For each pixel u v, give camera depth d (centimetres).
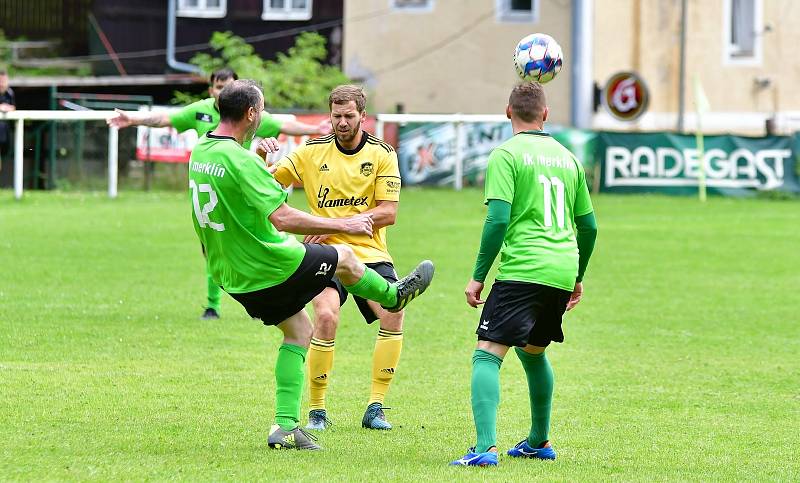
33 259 4597
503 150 1914
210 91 3250
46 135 7662
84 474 1777
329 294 2225
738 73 9700
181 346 3011
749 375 2817
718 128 9700
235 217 1916
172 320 3400
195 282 4150
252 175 1902
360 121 2275
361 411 2381
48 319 3350
